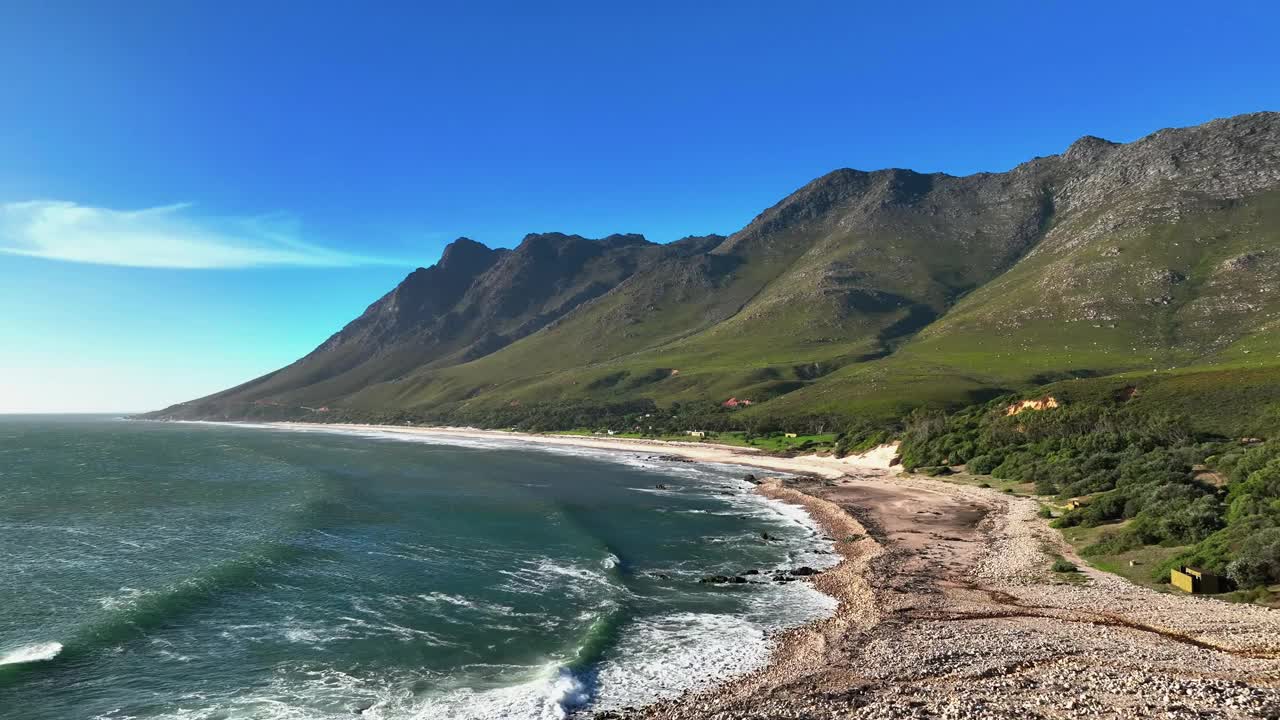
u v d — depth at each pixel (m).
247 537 57.34
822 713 23.59
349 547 54.62
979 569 44.97
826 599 41.22
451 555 52.75
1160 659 26.05
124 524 63.69
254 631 35.34
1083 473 73.88
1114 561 43.41
